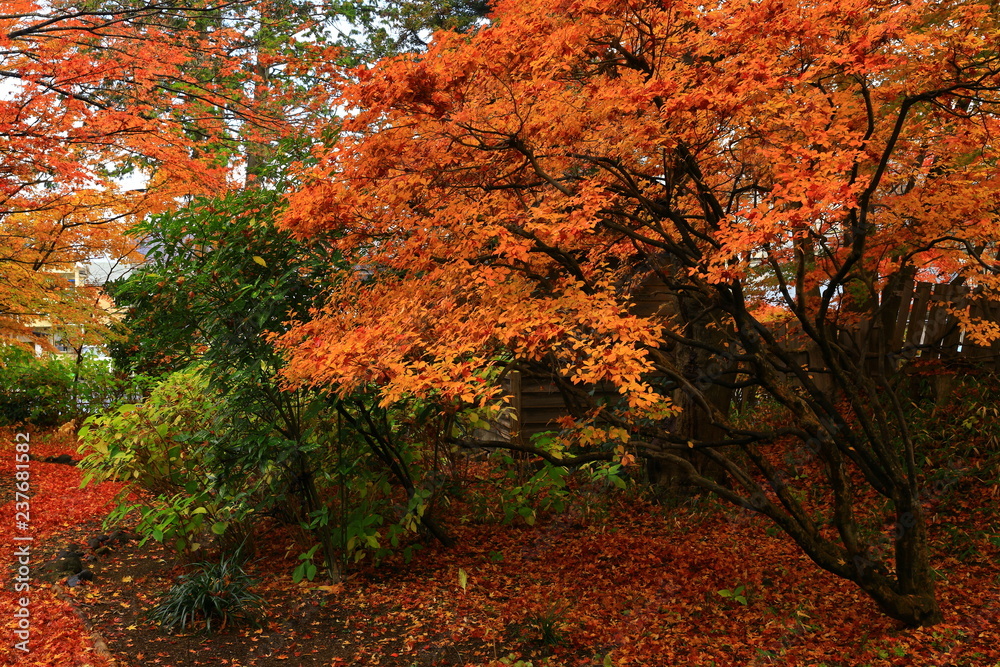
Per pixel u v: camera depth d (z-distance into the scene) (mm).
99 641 4820
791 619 5398
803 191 3818
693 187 5426
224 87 9773
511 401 9461
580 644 5074
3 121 6836
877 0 4004
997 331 6043
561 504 7508
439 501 7285
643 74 4727
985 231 5062
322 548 6734
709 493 8266
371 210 4875
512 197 5066
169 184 9344
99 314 10500
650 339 4039
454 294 4695
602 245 5664
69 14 7332
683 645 5059
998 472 7430
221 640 5074
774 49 4156
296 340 5094
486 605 5754
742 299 5000
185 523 6250
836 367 5105
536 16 4359
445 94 4129
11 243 9984
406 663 4816
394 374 4230
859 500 7711
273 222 5773
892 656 4652
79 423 13727
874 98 5074
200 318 6195
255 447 6008
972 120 4898
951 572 6145
